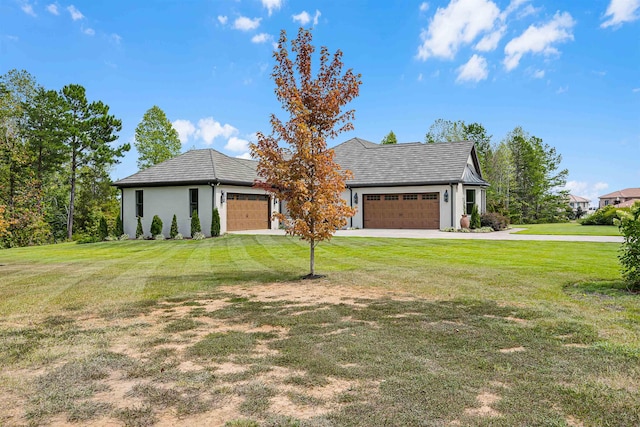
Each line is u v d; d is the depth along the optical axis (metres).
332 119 9.05
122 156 34.84
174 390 3.41
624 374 3.53
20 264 12.82
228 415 2.96
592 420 2.78
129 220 23.84
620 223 7.17
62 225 35.94
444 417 2.84
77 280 9.27
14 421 2.94
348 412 2.94
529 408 2.95
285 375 3.68
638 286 7.01
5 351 4.47
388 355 4.10
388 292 7.27
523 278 8.20
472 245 14.95
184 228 22.42
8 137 27.78
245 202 23.97
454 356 4.03
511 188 44.56
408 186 24.28
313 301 6.73
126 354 4.36
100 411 3.07
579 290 7.06
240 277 9.26
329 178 8.90
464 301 6.39
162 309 6.41
